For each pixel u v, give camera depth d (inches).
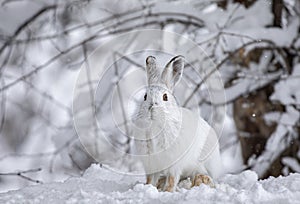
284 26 581.9
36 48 677.9
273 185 301.1
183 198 272.2
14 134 732.7
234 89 565.0
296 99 540.7
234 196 267.7
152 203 272.2
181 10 567.2
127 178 389.1
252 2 601.3
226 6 602.9
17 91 687.7
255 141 618.2
